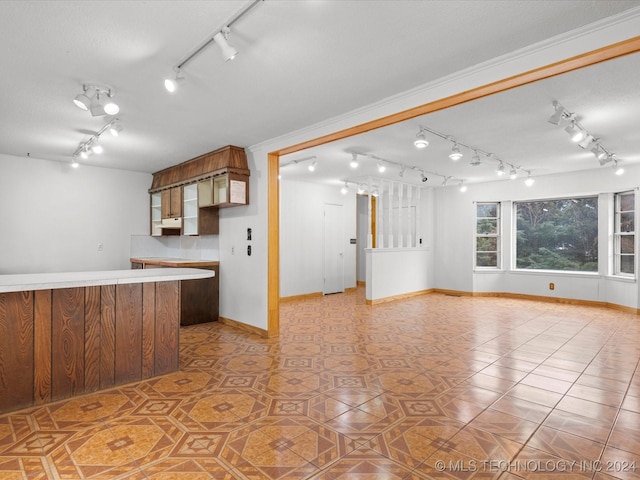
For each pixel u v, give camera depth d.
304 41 2.29
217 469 1.96
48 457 2.06
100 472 1.93
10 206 5.29
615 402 2.77
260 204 4.73
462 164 5.95
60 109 3.46
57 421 2.48
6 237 5.26
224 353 3.98
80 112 3.54
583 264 7.07
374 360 3.73
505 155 5.34
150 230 6.70
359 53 2.45
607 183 6.38
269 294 4.62
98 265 6.09
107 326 3.05
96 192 6.07
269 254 4.63
